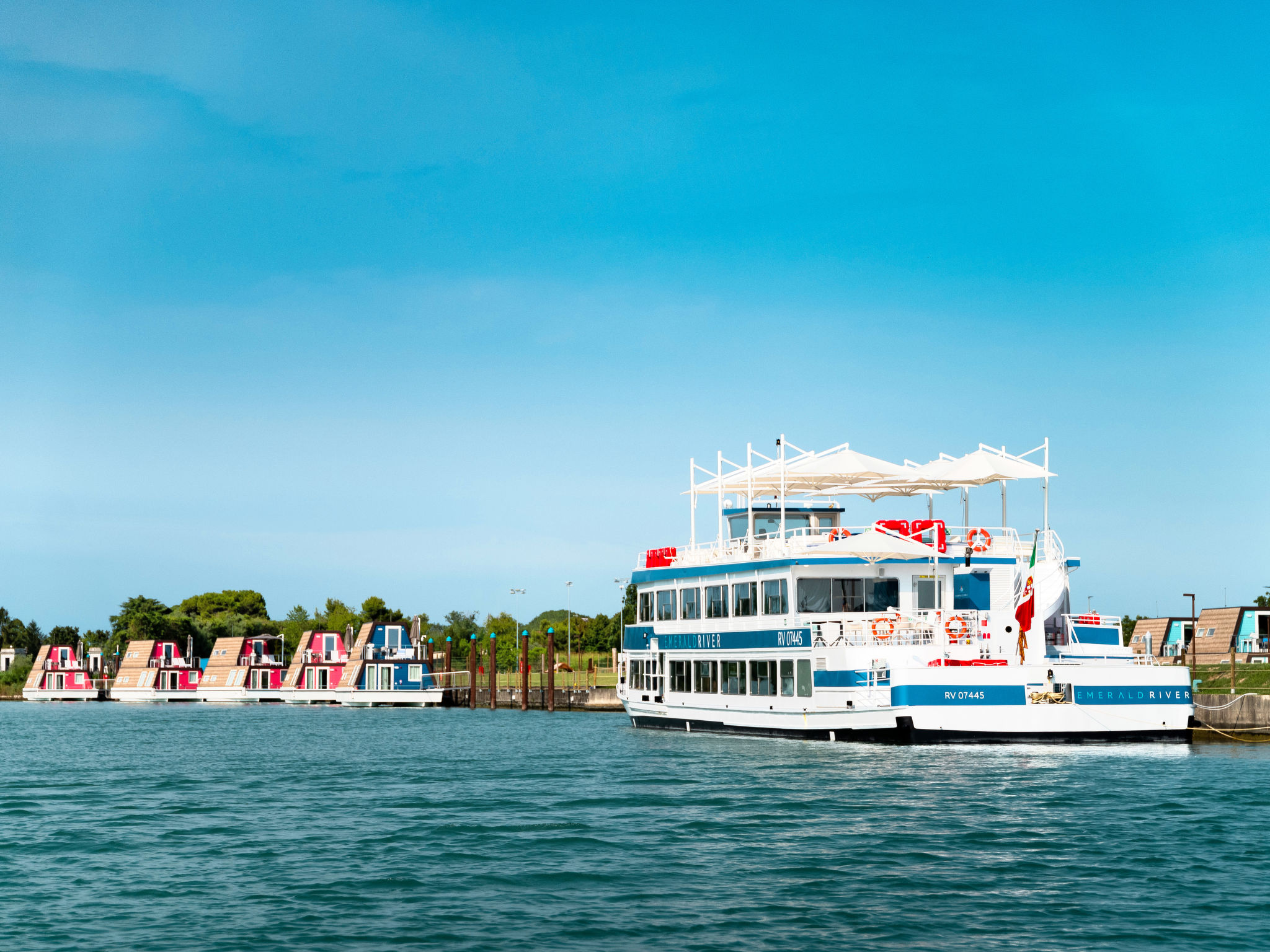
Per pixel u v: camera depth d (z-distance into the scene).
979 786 43.94
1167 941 24.31
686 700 70.12
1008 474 64.81
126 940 25.12
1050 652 59.75
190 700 190.12
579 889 29.09
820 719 57.25
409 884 29.88
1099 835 34.69
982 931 25.09
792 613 59.75
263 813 42.88
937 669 52.28
